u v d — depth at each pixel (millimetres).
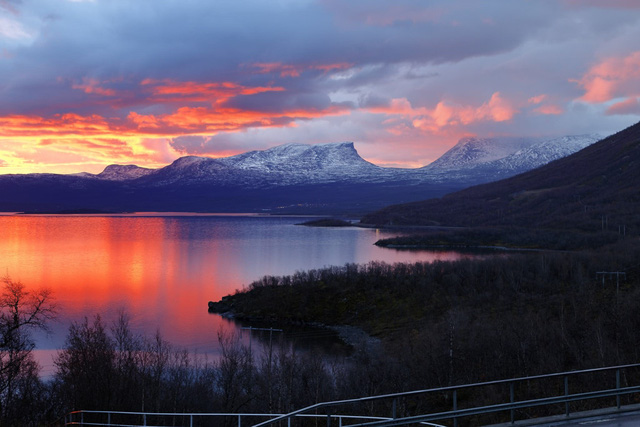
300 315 106312
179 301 125188
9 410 42969
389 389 49875
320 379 50062
